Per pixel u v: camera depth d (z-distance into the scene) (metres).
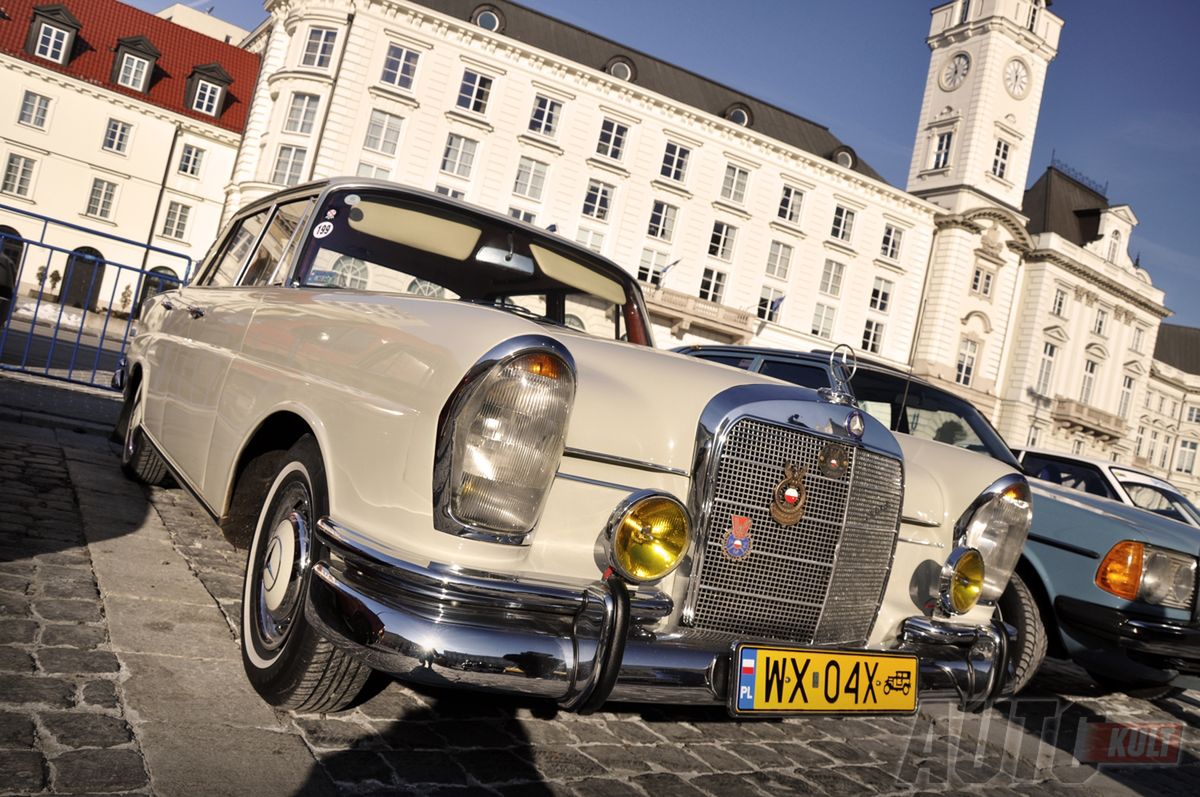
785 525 2.16
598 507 1.98
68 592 2.74
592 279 3.34
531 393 1.81
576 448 1.96
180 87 37.03
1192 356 57.09
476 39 29.23
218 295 3.42
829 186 34.69
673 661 1.94
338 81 27.95
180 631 2.61
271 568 2.28
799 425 2.16
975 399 37.88
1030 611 4.08
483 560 1.80
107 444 5.61
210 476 2.83
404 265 2.91
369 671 2.13
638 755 2.53
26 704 1.98
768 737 3.01
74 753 1.82
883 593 2.46
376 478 1.91
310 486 2.13
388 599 1.76
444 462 1.79
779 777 2.62
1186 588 4.02
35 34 33.78
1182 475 54.31
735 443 2.07
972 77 38.03
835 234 35.19
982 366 38.31
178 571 3.20
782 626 2.19
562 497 1.95
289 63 29.03
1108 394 42.97
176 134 36.12
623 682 1.88
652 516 1.90
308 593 1.94
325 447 2.09
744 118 34.53
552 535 1.93
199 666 2.39
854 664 2.22
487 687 1.72
